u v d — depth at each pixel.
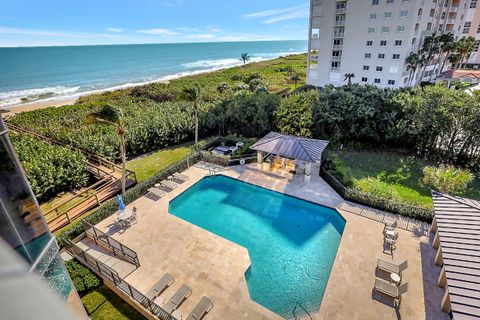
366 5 43.69
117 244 15.64
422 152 26.17
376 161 25.77
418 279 13.27
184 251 15.22
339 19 48.12
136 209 18.83
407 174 23.30
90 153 25.48
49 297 1.39
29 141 26.77
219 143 30.88
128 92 58.03
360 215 17.89
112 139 26.58
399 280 12.59
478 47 62.62
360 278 13.38
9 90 77.31
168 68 128.88
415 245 15.29
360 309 11.98
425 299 12.34
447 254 11.36
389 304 12.14
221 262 14.46
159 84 64.31
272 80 72.00
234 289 12.91
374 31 44.34
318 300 12.91
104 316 12.06
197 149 27.72
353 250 15.05
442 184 19.39
